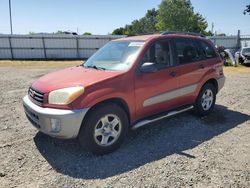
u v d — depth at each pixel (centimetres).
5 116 611
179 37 530
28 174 357
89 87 385
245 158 401
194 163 385
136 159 397
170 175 353
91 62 506
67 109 371
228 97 800
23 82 1157
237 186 329
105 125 405
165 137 479
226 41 3005
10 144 449
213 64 592
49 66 2238
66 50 3206
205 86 581
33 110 395
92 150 400
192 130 514
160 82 471
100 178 347
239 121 571
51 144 448
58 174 356
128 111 434
